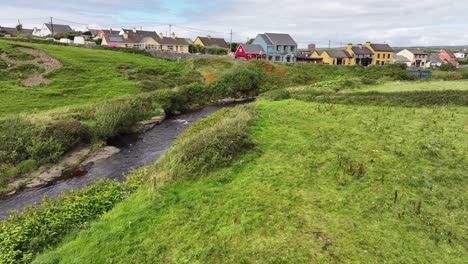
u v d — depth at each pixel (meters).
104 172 19.89
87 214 11.48
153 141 26.62
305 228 9.30
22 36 72.19
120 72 48.47
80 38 76.38
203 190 11.89
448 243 8.39
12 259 9.18
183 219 10.29
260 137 16.72
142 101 33.69
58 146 21.61
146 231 9.91
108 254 9.04
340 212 9.98
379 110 21.11
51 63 46.50
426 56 108.94
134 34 97.62
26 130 21.80
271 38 82.62
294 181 12.08
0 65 41.91
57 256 9.15
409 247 8.30
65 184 18.28
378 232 8.94
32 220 10.78
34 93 34.56
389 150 14.04
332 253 8.23
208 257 8.54
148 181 13.59
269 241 8.86
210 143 14.64
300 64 67.69
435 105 21.41
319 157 13.93
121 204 12.00
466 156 13.00
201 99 43.59
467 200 10.15
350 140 15.62
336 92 29.52
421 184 11.19
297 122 19.23
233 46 111.62
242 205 10.70
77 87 39.44
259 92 52.22
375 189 11.10
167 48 93.75
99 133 25.48
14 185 17.98
